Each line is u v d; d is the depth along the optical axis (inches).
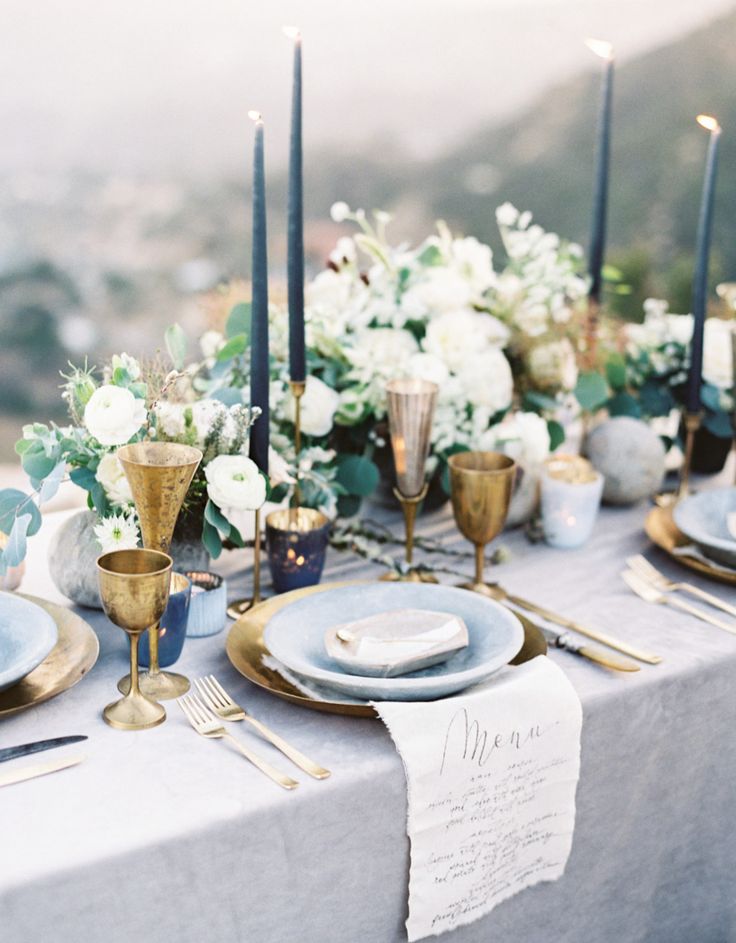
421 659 35.8
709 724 41.9
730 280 260.1
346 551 52.4
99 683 37.9
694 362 56.8
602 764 38.9
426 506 57.6
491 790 35.0
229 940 31.5
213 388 48.5
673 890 43.6
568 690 36.5
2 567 39.6
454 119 303.3
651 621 44.6
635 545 53.7
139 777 32.2
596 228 59.2
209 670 39.1
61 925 28.5
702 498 52.2
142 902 29.6
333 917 33.4
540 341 56.2
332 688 35.6
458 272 55.8
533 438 53.1
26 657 34.3
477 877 35.6
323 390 49.9
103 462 39.4
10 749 32.8
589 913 40.9
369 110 300.2
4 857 28.5
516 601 45.3
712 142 54.4
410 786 33.0
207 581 42.7
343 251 54.0
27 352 271.7
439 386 49.7
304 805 31.7
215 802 31.0
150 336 277.3
